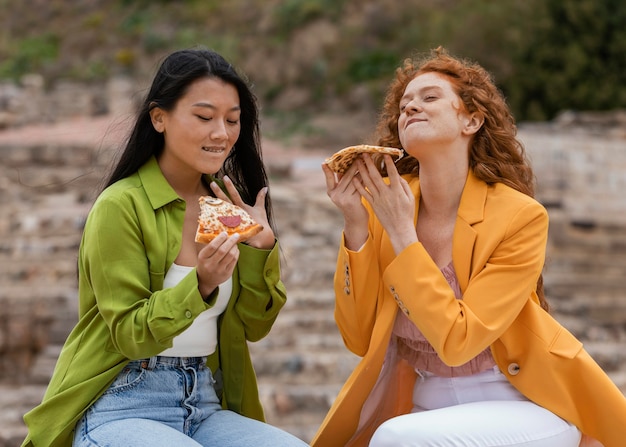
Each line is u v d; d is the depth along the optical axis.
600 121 13.85
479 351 3.04
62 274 10.10
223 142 3.09
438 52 3.42
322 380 8.08
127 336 2.88
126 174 3.18
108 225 3.00
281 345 8.56
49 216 11.11
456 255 3.20
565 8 19.48
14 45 25.53
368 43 24.41
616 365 9.02
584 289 11.41
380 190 3.13
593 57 19.27
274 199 12.35
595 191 12.42
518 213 3.17
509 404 3.12
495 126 3.29
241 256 3.19
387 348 3.39
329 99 23.14
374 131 3.64
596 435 3.18
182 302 2.86
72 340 3.11
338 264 3.30
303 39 24.75
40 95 19.34
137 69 23.98
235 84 3.12
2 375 9.27
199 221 2.97
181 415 3.06
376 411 3.39
